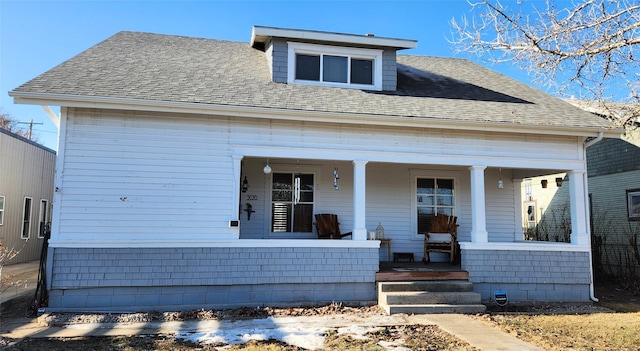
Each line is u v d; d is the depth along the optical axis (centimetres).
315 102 863
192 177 798
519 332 618
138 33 1128
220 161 811
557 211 1616
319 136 852
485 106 967
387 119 839
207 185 802
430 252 1053
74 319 688
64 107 759
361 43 1009
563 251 910
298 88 939
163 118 797
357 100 912
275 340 575
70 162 756
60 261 739
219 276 788
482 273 875
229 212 806
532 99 1065
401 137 884
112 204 765
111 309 745
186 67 949
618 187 1347
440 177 1105
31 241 1652
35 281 1068
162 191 786
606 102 955
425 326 654
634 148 1293
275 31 964
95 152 767
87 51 944
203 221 795
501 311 811
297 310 768
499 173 1138
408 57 1318
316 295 822
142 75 855
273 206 1009
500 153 915
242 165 1000
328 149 850
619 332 624
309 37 978
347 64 1026
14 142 1495
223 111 786
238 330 632
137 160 780
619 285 1195
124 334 612
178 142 798
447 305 773
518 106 993
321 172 1032
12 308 791
